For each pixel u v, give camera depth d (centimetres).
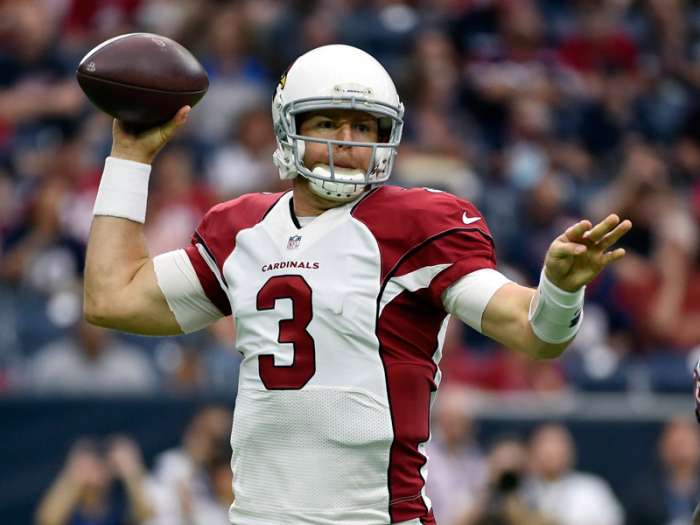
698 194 4344
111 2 4788
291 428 1284
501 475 2652
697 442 2944
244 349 1328
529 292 1257
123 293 1384
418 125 4222
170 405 2923
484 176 4200
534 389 3241
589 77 4816
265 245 1333
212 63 4391
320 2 4712
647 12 5109
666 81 4894
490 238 1320
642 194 3956
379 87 1315
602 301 3697
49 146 4147
